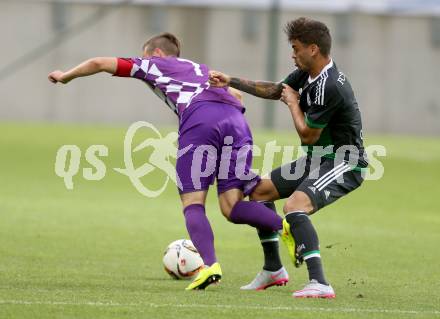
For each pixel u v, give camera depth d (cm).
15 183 4338
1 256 2386
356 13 9850
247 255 2569
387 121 9975
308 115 1844
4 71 9450
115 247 2642
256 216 1919
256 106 9706
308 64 1853
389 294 1925
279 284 2000
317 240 1822
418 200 4141
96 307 1614
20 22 9450
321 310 1645
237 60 9844
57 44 9512
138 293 1800
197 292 1833
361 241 2880
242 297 1786
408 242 2877
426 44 9931
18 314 1538
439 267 2389
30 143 6359
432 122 10006
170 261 2061
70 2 9519
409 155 6456
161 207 3697
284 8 9738
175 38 2083
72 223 3131
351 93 1859
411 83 9956
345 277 2191
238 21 9825
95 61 1927
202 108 1939
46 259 2369
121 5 9581
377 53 9912
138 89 9600
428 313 1667
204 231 1895
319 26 1841
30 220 3159
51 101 9519
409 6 9988
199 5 9744
